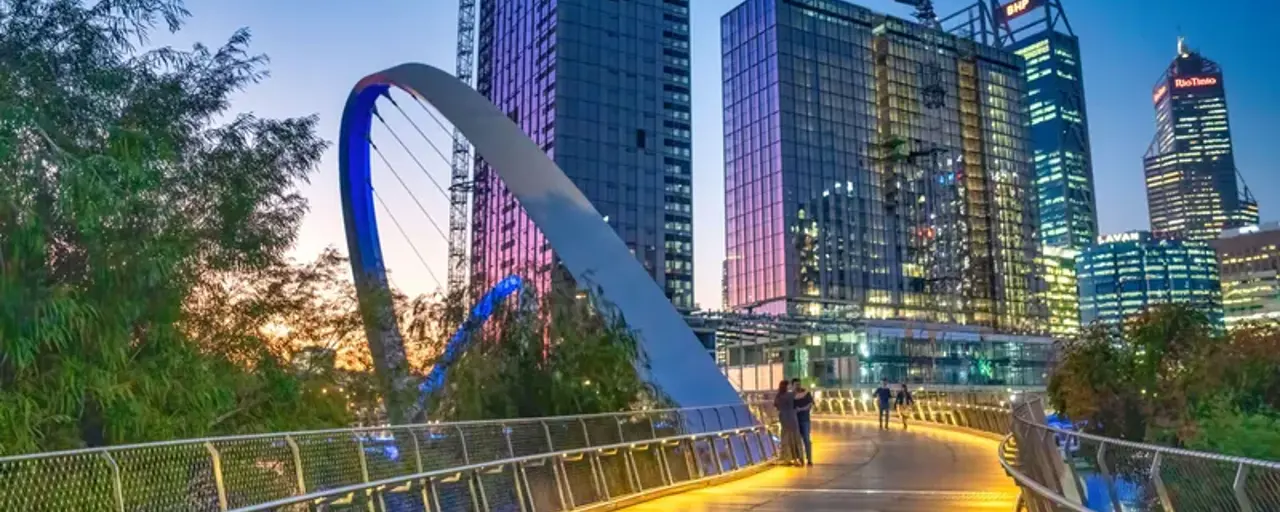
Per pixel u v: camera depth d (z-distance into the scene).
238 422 12.25
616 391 19.05
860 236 158.25
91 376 8.27
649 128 152.50
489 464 10.72
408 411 17.69
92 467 5.84
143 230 8.94
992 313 165.12
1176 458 5.78
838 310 151.50
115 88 10.00
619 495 13.64
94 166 7.73
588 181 144.00
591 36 150.12
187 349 10.19
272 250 14.50
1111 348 30.05
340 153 37.66
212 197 12.84
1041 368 115.75
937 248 163.75
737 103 167.75
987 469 17.59
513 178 27.92
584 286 20.66
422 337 20.67
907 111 167.25
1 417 7.36
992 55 180.38
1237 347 25.38
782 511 11.91
